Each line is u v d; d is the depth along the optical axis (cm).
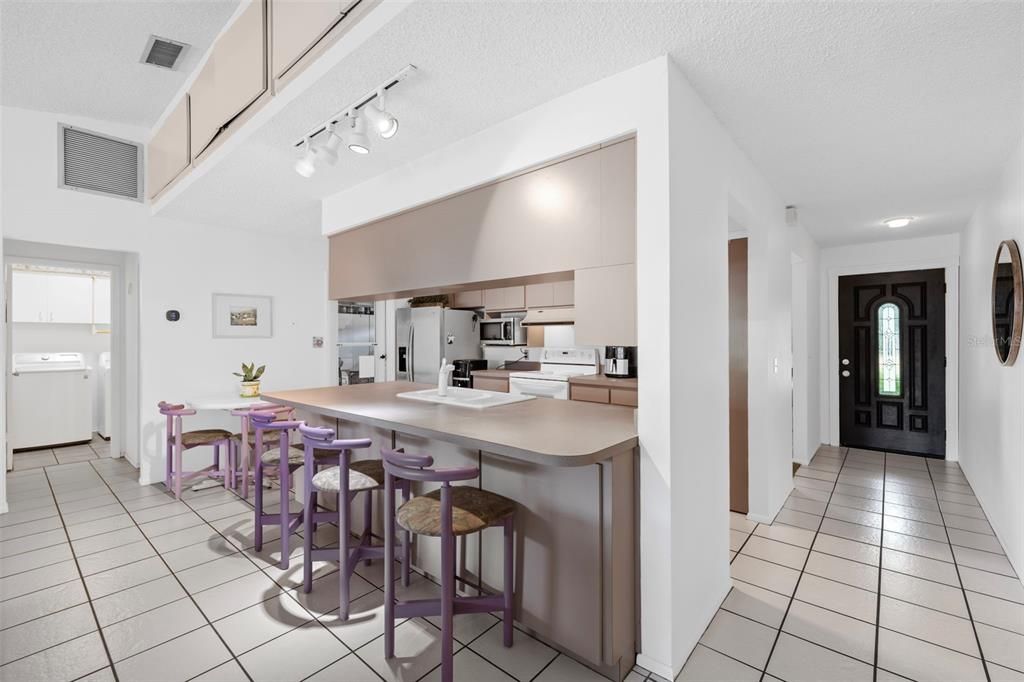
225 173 297
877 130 241
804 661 182
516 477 194
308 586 228
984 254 344
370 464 244
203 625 202
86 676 171
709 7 152
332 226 346
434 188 268
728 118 228
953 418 466
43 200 354
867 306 516
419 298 582
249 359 466
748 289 318
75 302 569
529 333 522
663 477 175
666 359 174
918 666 179
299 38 203
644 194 182
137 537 291
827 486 394
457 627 202
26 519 320
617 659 169
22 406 495
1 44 275
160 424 410
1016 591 232
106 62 297
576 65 185
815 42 171
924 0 149
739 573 250
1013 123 234
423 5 151
